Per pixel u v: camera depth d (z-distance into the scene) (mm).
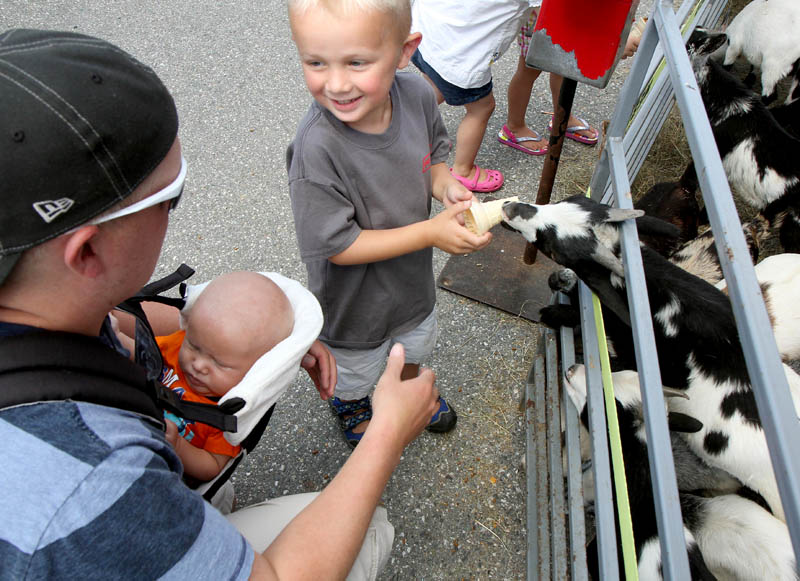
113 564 754
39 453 736
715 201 1237
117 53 809
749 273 1125
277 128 4070
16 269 763
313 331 1442
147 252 896
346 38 1421
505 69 4551
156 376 1212
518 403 2748
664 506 1266
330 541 1013
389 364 1271
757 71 4707
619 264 2271
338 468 2533
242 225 3477
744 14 4320
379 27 1427
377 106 1603
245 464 2535
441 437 2637
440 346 2961
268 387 1312
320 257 1744
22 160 698
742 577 2020
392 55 1519
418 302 2150
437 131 2000
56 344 813
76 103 725
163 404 1045
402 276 2014
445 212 1779
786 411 974
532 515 2266
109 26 4922
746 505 2113
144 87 808
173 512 826
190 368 1507
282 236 3412
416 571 2283
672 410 2402
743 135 3564
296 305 1558
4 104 699
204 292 1509
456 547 2340
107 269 847
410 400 1229
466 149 3559
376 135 1693
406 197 1840
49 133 708
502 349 2947
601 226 2330
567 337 2396
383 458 1137
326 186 1639
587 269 2393
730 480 2352
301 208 1684
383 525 1521
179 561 814
